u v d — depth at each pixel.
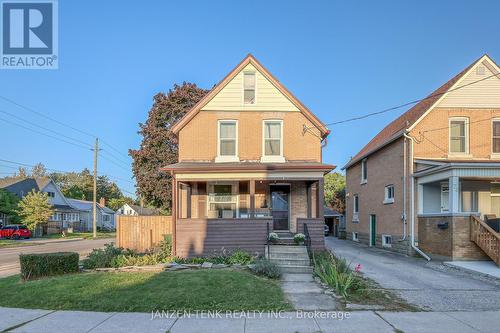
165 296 8.59
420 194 18.28
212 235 15.43
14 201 44.72
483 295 9.43
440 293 9.62
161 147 27.55
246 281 9.98
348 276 10.02
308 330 6.68
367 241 25.17
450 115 18.75
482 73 18.91
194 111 17.80
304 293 9.28
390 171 21.03
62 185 98.88
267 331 6.61
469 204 18.86
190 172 15.96
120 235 20.47
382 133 26.03
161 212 28.88
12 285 10.25
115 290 9.12
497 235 13.54
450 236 15.21
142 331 6.63
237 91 18.08
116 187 108.81
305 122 18.02
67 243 33.44
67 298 8.56
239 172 15.97
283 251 13.91
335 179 63.66
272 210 17.94
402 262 15.71
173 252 15.42
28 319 7.32
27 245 30.62
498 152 18.58
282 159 17.72
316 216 16.28
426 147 18.66
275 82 18.05
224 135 18.00
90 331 6.64
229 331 6.61
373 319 7.31
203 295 8.68
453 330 6.72
